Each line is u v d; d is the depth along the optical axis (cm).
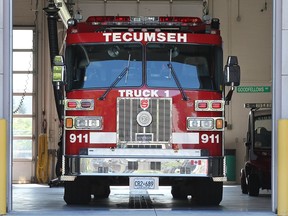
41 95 5316
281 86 2109
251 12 5303
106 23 2436
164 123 2309
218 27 2452
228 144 5291
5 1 2108
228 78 2309
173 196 3288
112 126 2306
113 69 2353
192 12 4953
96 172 2275
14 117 5303
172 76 2345
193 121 2314
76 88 2345
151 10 4947
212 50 2392
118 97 2317
